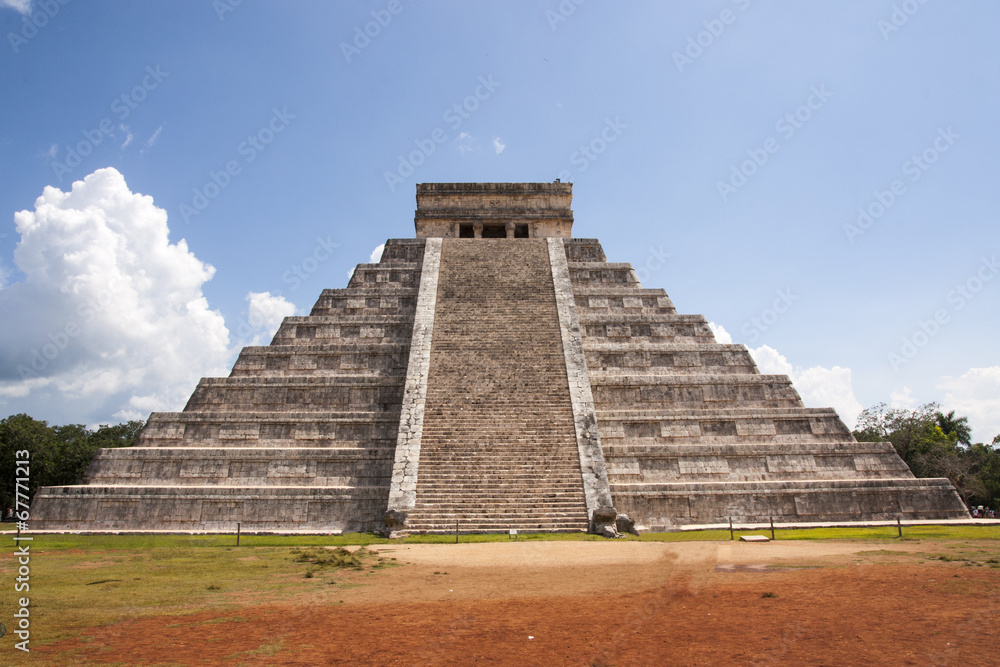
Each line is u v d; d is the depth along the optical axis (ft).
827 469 83.05
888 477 82.74
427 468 71.56
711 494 77.30
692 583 35.04
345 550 52.16
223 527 73.67
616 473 81.71
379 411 87.97
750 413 87.71
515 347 90.22
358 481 79.25
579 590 33.78
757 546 51.78
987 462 179.32
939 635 24.11
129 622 27.53
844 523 73.87
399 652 23.06
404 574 39.58
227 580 37.88
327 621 27.55
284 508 74.59
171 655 22.72
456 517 65.67
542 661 21.93
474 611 29.19
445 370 85.87
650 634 24.97
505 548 52.65
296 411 88.28
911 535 60.75
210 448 81.20
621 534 62.34
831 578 35.76
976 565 39.86
